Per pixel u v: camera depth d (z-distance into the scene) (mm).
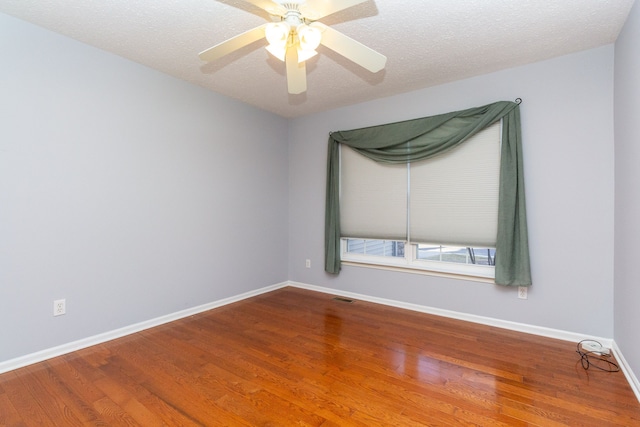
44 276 2344
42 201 2328
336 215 3961
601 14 2098
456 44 2482
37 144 2299
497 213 2951
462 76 3072
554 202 2723
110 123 2684
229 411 1775
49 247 2365
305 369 2227
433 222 3314
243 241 3871
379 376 2135
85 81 2533
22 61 2225
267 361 2340
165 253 3086
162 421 1690
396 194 3553
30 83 2262
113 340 2689
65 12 2117
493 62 2787
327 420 1706
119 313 2760
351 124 3910
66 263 2451
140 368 2229
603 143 2529
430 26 2236
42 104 2316
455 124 3158
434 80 3162
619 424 1658
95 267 2607
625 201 2193
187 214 3268
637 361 1933
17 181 2215
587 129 2590
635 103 1970
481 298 3074
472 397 1898
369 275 3801
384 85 3291
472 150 3082
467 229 3113
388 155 3555
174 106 3135
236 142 3760
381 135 3584
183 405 1825
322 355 2436
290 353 2469
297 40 1748
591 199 2580
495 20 2170
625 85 2172
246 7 2053
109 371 2188
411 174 3457
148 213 2951
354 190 3869
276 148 4316
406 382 2061
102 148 2637
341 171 3984
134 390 1965
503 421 1688
